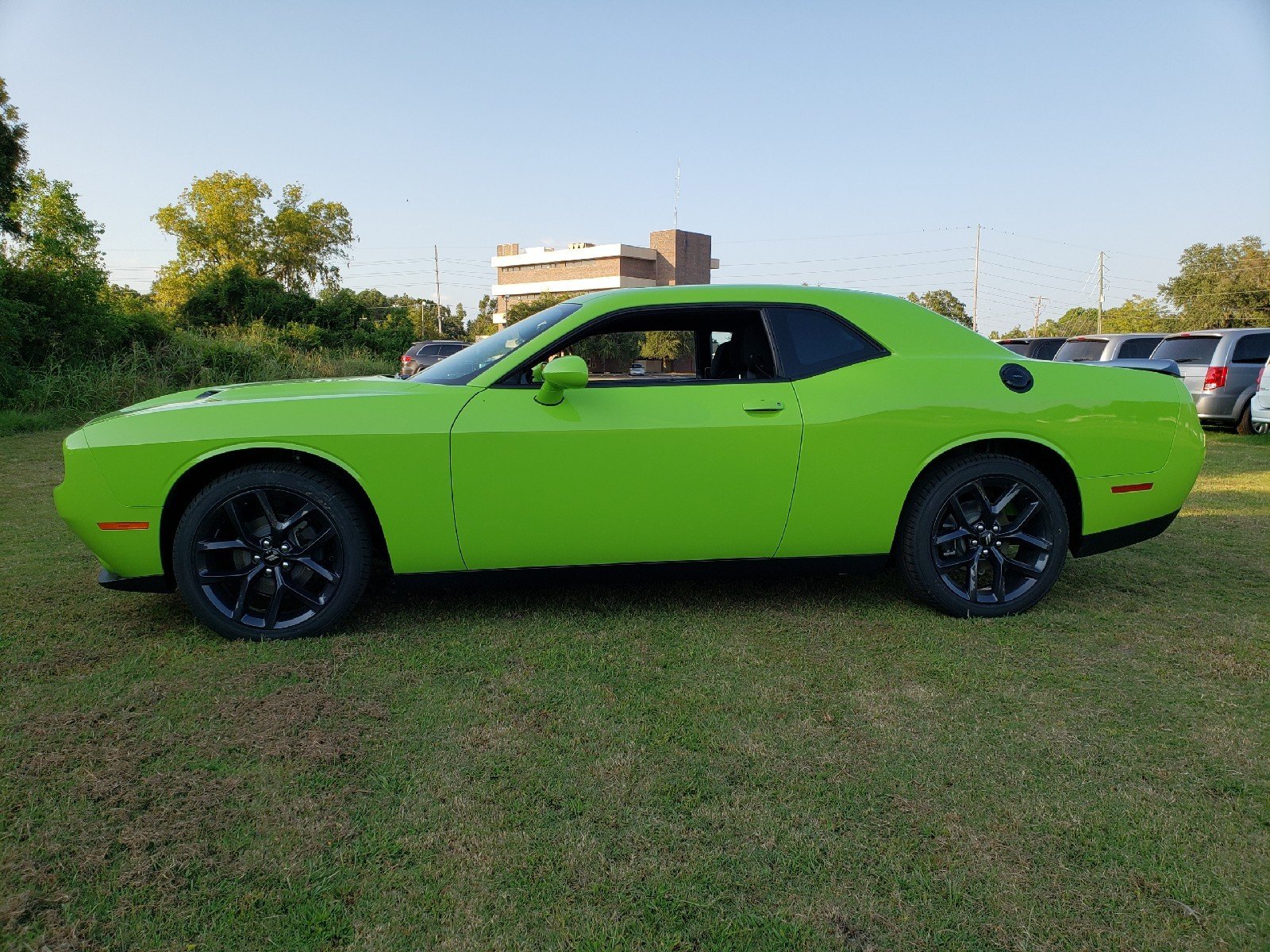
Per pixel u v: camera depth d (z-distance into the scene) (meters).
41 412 12.82
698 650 3.02
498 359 3.24
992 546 3.38
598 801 2.02
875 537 3.32
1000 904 1.66
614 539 3.17
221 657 2.92
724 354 3.40
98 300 17.08
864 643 3.09
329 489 3.04
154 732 2.35
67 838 1.85
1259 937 1.57
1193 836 1.89
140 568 3.04
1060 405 3.32
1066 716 2.49
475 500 3.07
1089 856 1.81
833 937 1.57
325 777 2.12
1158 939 1.56
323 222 54.06
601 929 1.58
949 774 2.15
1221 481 7.08
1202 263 57.91
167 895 1.67
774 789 2.08
